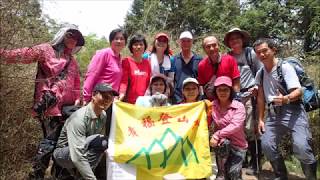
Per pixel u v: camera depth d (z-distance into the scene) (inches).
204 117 79.0
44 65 73.1
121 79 85.2
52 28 78.2
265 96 83.0
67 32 75.9
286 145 106.2
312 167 77.2
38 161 71.9
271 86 80.4
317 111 108.3
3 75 62.8
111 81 82.4
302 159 77.7
